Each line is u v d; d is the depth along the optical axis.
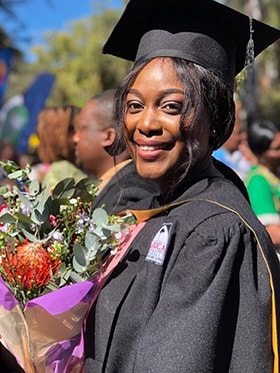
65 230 1.95
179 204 1.88
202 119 1.83
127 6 1.99
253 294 1.72
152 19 1.98
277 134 4.59
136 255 1.88
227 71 1.95
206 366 1.65
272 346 1.72
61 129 3.72
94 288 1.89
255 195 4.14
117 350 1.77
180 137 1.82
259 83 16.73
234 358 1.71
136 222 1.97
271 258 1.81
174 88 1.82
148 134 1.84
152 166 1.86
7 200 2.03
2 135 10.75
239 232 1.76
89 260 1.87
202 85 1.83
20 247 1.89
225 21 1.95
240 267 1.75
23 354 1.89
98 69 23.33
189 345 1.65
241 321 1.72
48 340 1.88
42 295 1.85
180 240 1.78
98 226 1.90
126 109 1.91
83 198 2.03
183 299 1.70
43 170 4.47
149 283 1.77
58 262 1.88
